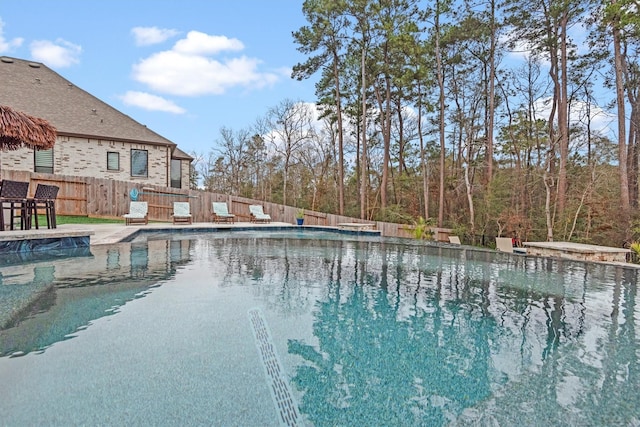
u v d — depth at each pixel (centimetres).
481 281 520
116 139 1473
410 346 282
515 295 444
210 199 1441
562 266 660
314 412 189
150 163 1577
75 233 648
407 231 1478
